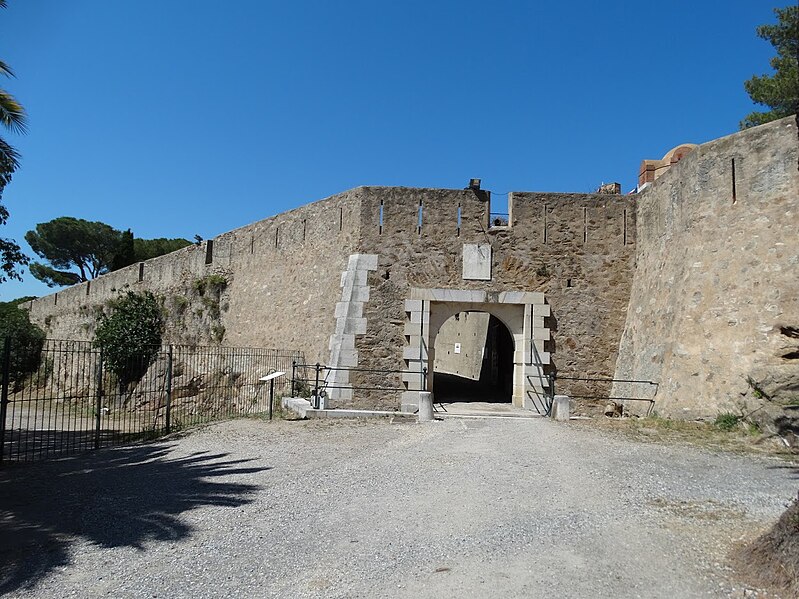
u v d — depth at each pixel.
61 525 6.81
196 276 24.92
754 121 19.44
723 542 5.43
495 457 9.28
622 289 16.00
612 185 20.77
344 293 16.02
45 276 51.88
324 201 17.89
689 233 13.20
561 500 6.89
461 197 16.30
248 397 19.61
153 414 22.11
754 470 8.23
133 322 26.17
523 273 16.03
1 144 13.50
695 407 12.03
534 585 4.64
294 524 6.39
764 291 11.28
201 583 4.99
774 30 17.11
